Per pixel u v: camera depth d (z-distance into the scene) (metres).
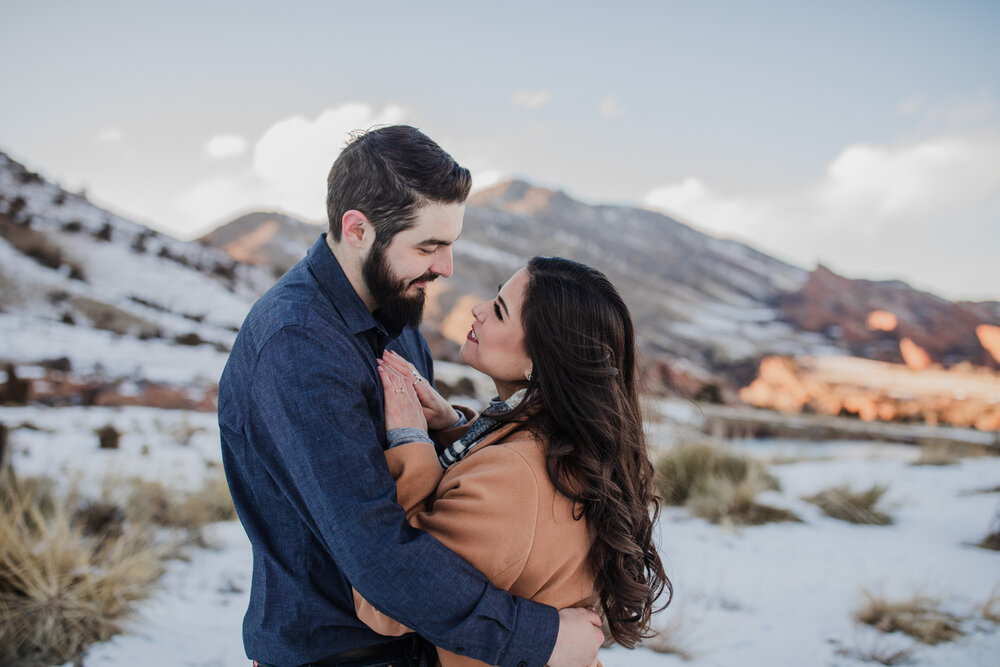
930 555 5.54
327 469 1.30
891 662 3.57
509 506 1.41
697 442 7.63
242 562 4.68
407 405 1.56
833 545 5.76
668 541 5.75
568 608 1.49
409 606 1.29
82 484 5.72
